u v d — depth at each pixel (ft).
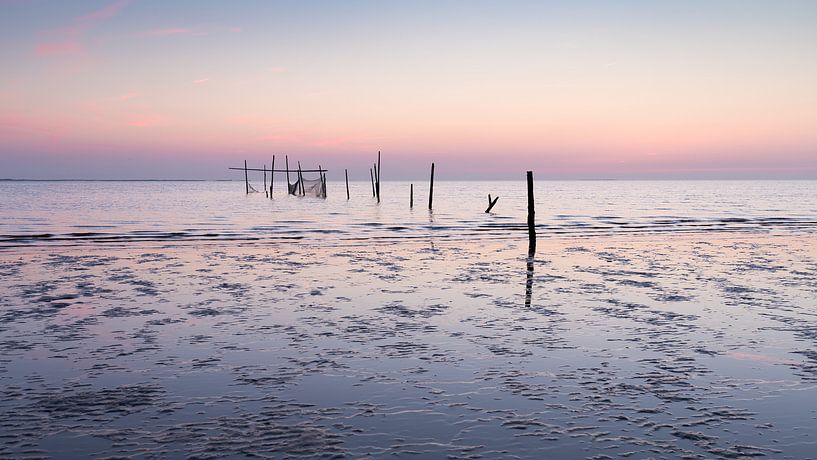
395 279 53.93
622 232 109.81
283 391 23.85
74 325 35.17
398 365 27.48
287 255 72.33
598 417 21.18
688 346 30.96
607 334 33.53
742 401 22.86
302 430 19.92
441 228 117.08
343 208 198.80
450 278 54.70
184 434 19.51
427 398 23.11
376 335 33.14
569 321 36.83
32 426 20.10
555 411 21.76
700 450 18.45
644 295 45.96
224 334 33.17
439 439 19.24
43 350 29.68
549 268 61.72
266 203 239.30
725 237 99.66
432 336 32.99
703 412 21.71
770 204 248.93
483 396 23.36
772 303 42.68
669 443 18.97
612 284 51.44
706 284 51.39
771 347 30.81
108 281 51.96
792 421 20.90
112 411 21.56
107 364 27.43
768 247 83.35
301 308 40.63
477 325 35.70
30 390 23.76
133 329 34.24
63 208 196.34
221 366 27.22
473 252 76.74
